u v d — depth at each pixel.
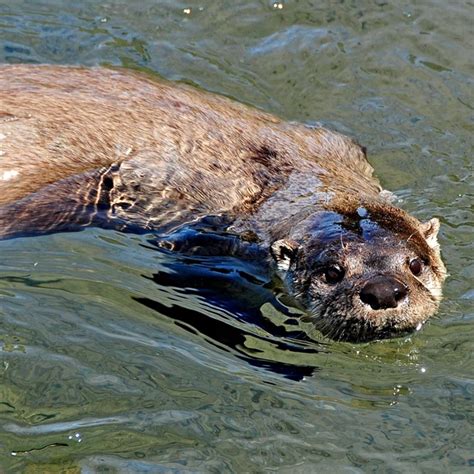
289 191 17.62
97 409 14.67
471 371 15.69
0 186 17.81
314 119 22.00
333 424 14.69
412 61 23.70
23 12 24.31
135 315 16.56
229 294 17.03
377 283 14.92
